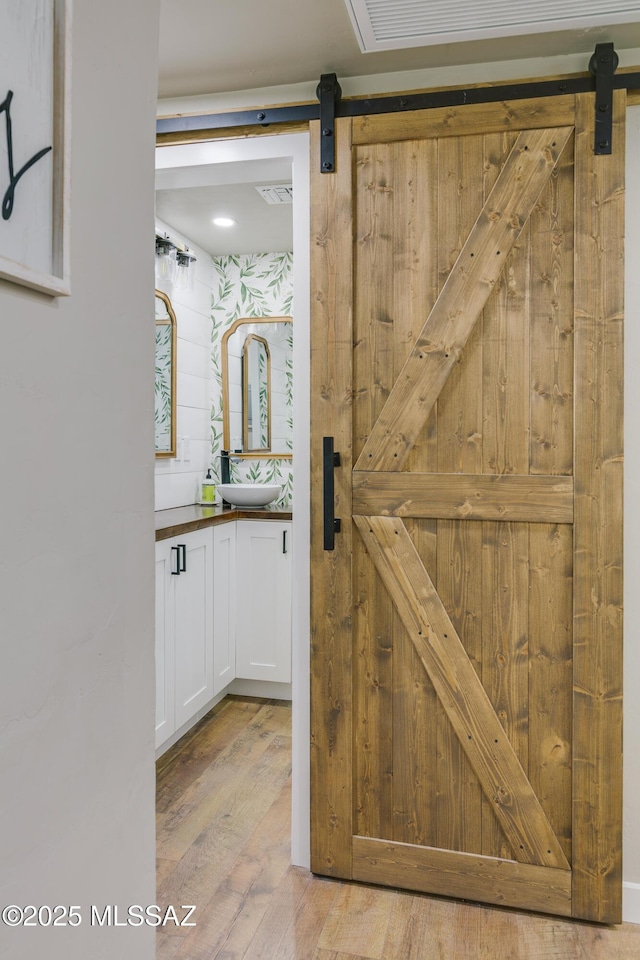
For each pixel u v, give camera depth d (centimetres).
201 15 167
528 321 187
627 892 188
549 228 185
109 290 80
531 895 190
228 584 329
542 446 188
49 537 70
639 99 180
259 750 286
